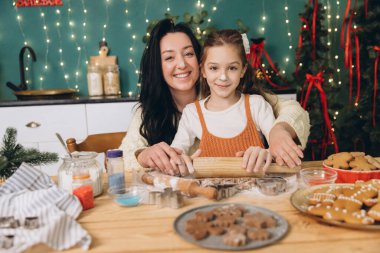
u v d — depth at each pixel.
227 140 1.47
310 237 0.72
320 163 1.26
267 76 2.81
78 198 0.88
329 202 0.82
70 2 2.90
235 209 0.81
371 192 0.83
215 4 2.99
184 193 0.96
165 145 1.15
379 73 2.61
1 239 0.71
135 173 1.16
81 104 2.55
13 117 2.51
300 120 1.34
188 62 1.60
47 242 0.69
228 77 1.44
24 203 0.84
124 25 2.97
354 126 2.78
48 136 2.55
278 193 0.96
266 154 1.08
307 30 2.73
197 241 0.70
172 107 1.68
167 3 2.96
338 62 3.06
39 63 2.95
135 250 0.69
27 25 2.90
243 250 0.67
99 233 0.76
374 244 0.69
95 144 1.59
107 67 2.87
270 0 3.01
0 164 1.02
